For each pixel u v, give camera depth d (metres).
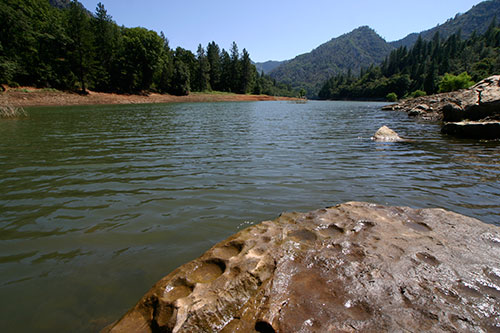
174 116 21.36
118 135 10.97
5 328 1.89
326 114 25.77
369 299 1.82
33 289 2.26
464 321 1.63
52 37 40.69
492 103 11.73
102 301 2.14
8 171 5.65
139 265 2.59
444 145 8.77
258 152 7.77
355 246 2.48
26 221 3.45
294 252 2.40
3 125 13.92
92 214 3.66
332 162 6.58
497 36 125.50
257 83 99.31
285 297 1.88
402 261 2.23
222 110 31.03
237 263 2.23
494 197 4.33
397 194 4.46
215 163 6.45
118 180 5.10
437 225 2.89
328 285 1.98
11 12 37.03
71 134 11.09
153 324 1.78
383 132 10.43
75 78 42.34
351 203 3.63
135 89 54.31
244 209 3.84
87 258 2.70
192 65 77.69
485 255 2.33
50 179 5.13
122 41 52.84
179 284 2.10
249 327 1.71
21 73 36.19
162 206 3.93
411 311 1.71
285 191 4.56
